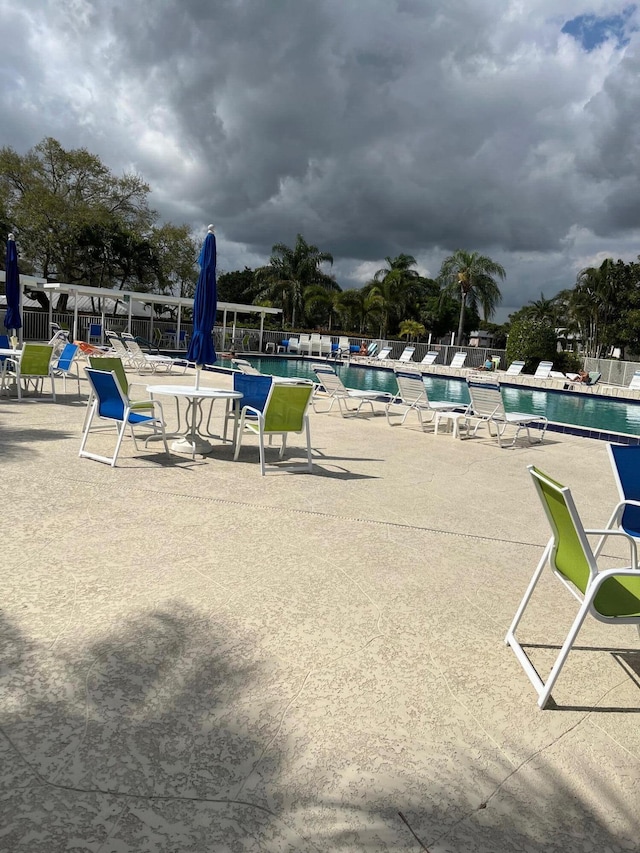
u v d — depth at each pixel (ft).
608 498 19.22
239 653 8.04
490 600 10.52
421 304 169.07
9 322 49.65
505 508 16.96
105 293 75.51
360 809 5.53
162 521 13.30
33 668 7.27
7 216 100.89
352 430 29.71
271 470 19.25
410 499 17.12
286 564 11.35
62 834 4.93
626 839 5.45
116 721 6.43
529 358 97.45
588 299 146.72
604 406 64.49
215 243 27.35
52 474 16.57
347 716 6.89
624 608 7.38
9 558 10.56
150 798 5.42
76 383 39.93
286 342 104.17
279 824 5.27
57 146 103.04
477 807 5.68
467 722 6.98
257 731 6.48
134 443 21.25
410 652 8.46
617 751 6.69
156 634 8.34
